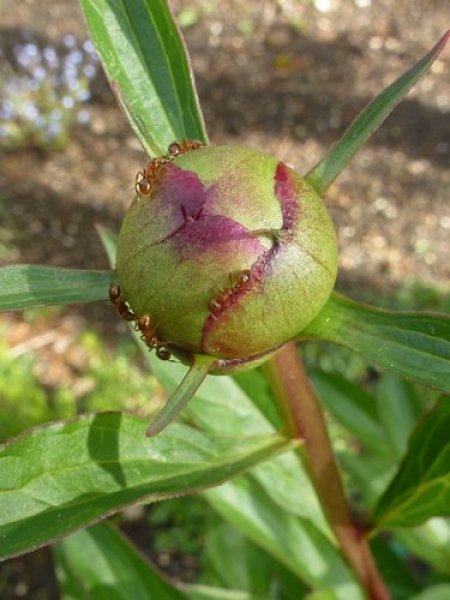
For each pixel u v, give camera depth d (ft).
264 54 1.77
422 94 1.64
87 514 0.32
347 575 0.52
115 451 0.35
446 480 0.40
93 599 0.52
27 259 1.42
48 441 0.33
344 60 1.74
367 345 0.31
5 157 1.59
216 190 0.28
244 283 0.28
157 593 0.53
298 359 0.37
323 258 0.29
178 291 0.28
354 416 0.66
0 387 1.10
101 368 1.23
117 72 0.36
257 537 0.52
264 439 0.38
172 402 0.29
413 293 1.32
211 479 0.35
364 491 0.66
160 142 0.36
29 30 1.77
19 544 0.31
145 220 0.29
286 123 1.62
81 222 1.48
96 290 0.31
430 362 0.30
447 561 0.60
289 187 0.29
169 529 1.12
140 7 0.36
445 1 1.85
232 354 0.30
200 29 1.83
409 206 1.46
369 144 1.56
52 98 1.57
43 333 1.31
